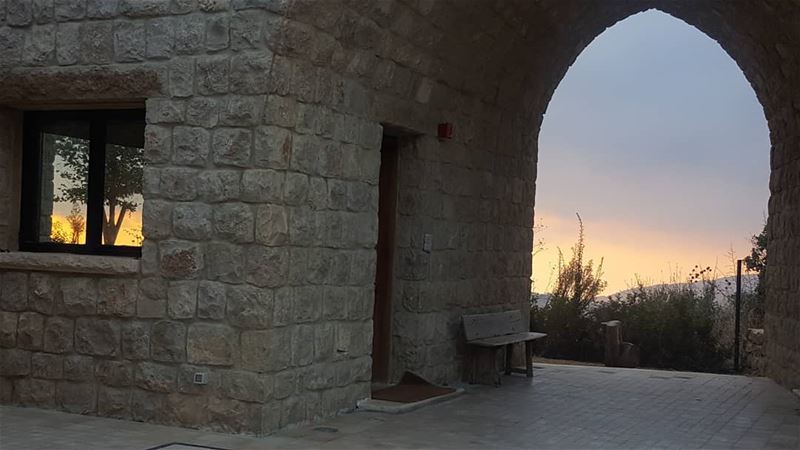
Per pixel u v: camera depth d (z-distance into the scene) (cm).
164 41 716
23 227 808
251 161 688
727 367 1526
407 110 899
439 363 998
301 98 712
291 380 714
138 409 721
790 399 995
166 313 712
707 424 827
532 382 1083
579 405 916
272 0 675
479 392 982
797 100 1042
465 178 1051
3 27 772
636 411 889
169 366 710
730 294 1758
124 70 724
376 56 808
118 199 771
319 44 718
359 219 811
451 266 1023
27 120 810
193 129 705
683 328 1550
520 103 1180
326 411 769
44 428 686
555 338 1616
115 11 732
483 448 680
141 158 761
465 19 899
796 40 949
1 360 774
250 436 679
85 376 742
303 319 728
